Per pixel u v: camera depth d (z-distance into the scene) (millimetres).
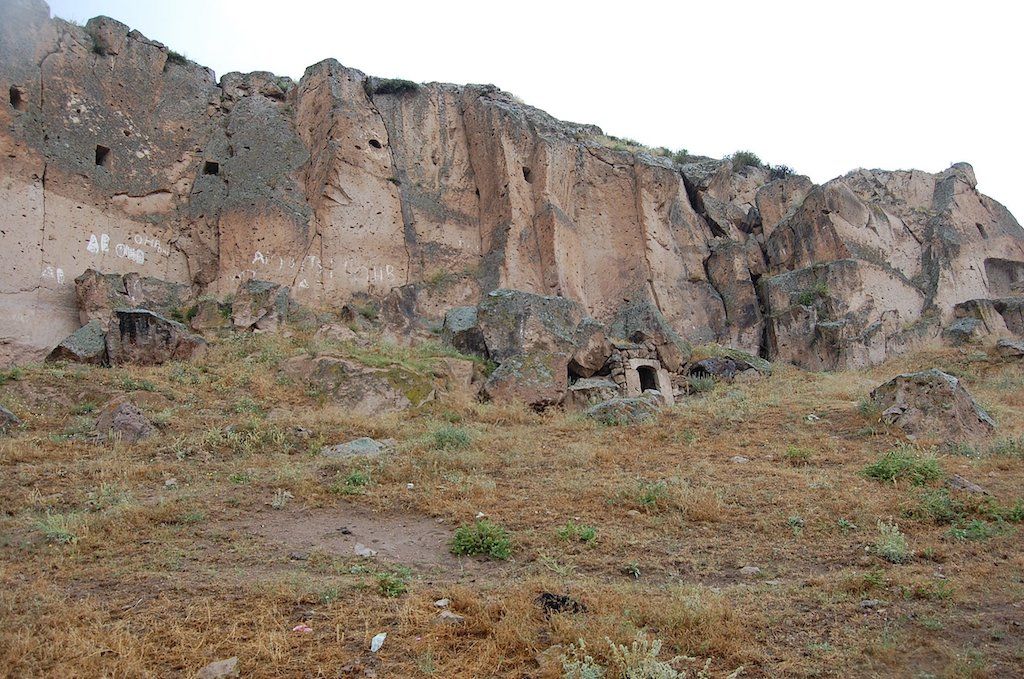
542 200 22781
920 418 11648
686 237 25641
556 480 9031
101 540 6422
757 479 8984
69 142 18250
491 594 5395
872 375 21062
